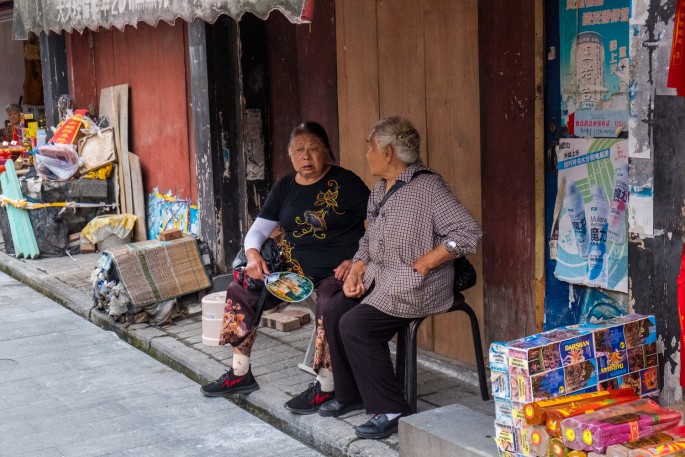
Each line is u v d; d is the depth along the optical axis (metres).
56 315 7.04
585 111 4.23
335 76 5.84
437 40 4.99
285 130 6.48
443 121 5.04
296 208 4.86
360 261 4.49
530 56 4.43
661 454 2.95
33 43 12.34
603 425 3.05
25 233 8.64
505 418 3.45
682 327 3.25
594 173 4.23
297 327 6.15
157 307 6.38
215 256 6.76
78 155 8.84
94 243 8.71
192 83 6.75
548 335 3.45
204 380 5.35
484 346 5.00
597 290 4.32
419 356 5.38
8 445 4.54
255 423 4.76
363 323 4.16
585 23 4.17
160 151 8.18
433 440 3.74
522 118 4.52
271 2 3.82
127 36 8.44
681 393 3.40
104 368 5.74
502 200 4.73
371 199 4.43
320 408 4.53
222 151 6.68
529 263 4.62
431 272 4.15
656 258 3.35
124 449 4.46
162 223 8.17
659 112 3.23
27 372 5.69
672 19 3.12
